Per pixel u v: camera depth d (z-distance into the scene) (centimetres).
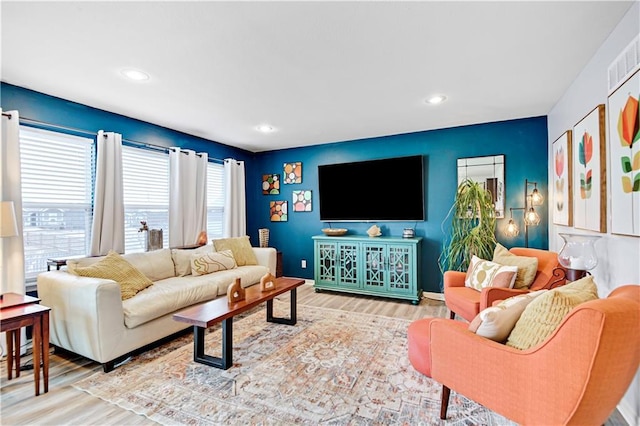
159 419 176
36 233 289
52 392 203
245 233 521
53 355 256
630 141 169
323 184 495
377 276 423
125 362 243
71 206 312
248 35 196
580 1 166
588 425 116
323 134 445
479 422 171
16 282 255
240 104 320
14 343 239
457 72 251
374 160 456
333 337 289
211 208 479
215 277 349
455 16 178
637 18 164
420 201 426
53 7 167
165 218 408
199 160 439
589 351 107
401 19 181
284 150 539
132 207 368
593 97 225
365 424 170
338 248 450
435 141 424
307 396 197
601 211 205
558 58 228
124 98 301
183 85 272
